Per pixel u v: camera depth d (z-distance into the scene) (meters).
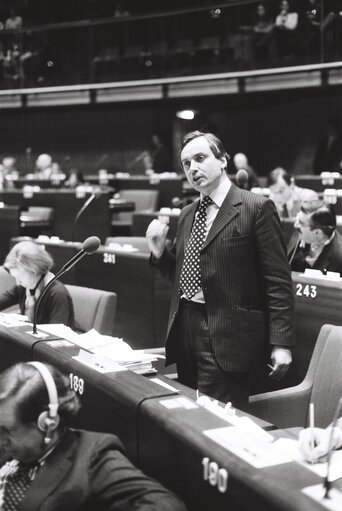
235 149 16.88
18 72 15.46
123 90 14.65
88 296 4.62
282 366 3.20
